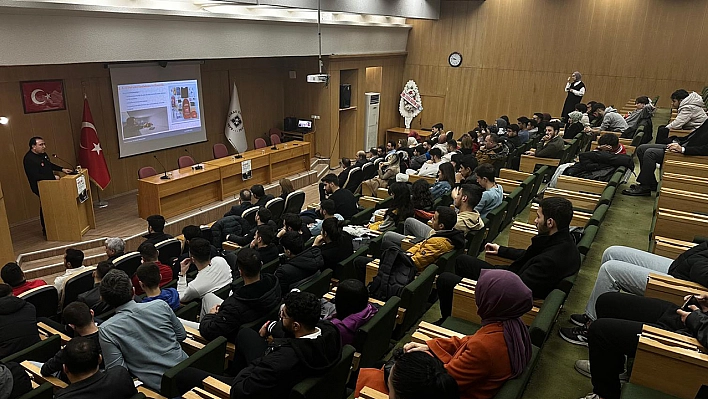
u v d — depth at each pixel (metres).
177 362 2.95
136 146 9.69
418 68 14.51
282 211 7.31
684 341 2.17
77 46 6.98
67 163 8.70
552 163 6.89
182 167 9.50
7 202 7.94
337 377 2.50
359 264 4.14
